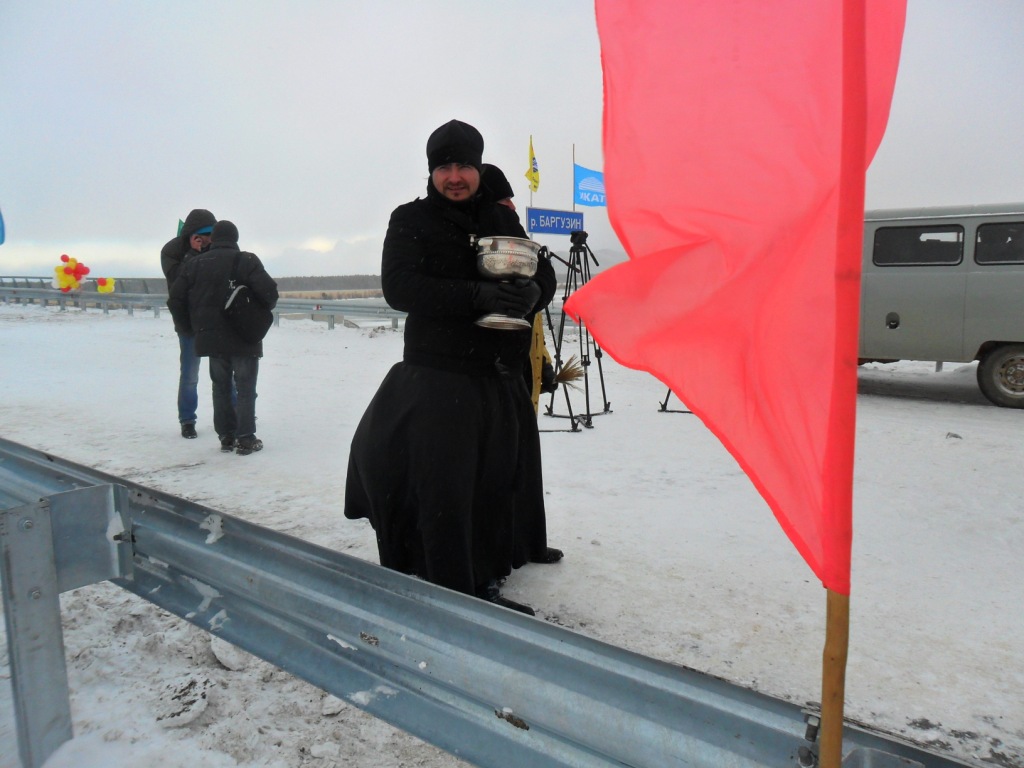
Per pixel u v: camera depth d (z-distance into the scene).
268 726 2.12
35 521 1.89
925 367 11.75
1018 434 6.33
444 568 2.48
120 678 2.35
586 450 5.70
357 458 2.67
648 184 1.27
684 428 6.53
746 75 1.19
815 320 1.19
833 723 1.12
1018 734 2.09
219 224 5.53
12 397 8.23
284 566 1.88
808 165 1.17
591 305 1.32
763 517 4.01
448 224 2.47
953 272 8.24
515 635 1.46
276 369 11.02
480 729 1.50
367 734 2.09
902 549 3.54
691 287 1.27
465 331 2.53
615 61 1.26
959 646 2.60
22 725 1.88
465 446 2.51
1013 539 3.66
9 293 27.86
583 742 1.33
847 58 1.07
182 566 2.11
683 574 3.23
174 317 5.91
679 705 1.25
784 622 2.77
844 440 1.13
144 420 6.98
